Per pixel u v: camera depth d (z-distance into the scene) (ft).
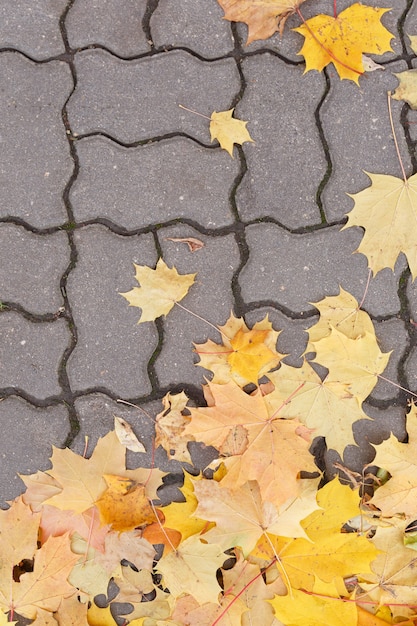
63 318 6.31
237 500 6.19
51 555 6.18
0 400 6.31
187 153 6.31
